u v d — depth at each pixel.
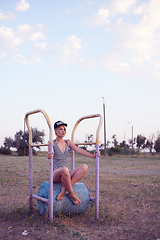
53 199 4.46
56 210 4.54
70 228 4.15
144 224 4.46
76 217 4.74
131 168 17.09
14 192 7.31
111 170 15.48
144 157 34.94
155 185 8.91
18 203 5.95
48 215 4.52
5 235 3.82
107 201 6.27
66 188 4.46
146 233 3.99
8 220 4.60
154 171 15.01
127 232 4.04
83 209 4.81
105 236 3.86
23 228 4.12
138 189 8.12
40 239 3.65
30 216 4.64
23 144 41.97
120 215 5.00
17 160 22.48
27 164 18.12
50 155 4.30
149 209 5.54
